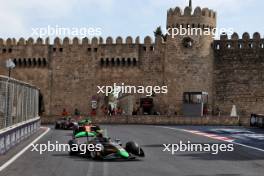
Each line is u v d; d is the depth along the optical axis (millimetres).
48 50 100562
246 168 29094
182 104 93312
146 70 96750
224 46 94250
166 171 27391
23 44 101688
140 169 28000
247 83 93000
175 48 94688
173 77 94688
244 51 93312
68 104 99562
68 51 99938
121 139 49312
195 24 93750
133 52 97375
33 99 57719
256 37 92875
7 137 36375
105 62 98562
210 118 84625
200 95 90375
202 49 93562
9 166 29031
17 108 43125
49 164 29906
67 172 26672
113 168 28250
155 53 96438
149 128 70562
